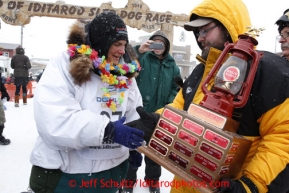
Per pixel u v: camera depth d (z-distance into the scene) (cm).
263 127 118
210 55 136
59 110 126
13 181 305
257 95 118
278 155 109
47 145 135
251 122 123
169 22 530
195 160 109
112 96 148
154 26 531
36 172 146
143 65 295
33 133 511
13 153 396
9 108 778
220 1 135
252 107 120
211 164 104
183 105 164
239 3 136
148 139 133
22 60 805
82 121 127
